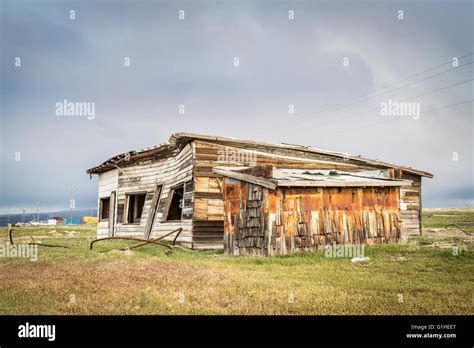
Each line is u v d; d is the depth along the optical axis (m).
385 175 17.95
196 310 7.20
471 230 28.05
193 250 17.98
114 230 27.41
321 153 23.08
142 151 23.84
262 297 7.95
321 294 8.26
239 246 15.54
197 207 18.66
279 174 15.49
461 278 9.81
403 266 11.45
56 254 14.55
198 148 19.22
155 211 23.72
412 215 27.55
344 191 15.60
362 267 11.52
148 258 13.69
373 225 16.03
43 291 8.46
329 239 15.08
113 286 8.88
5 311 7.11
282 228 14.32
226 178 16.55
